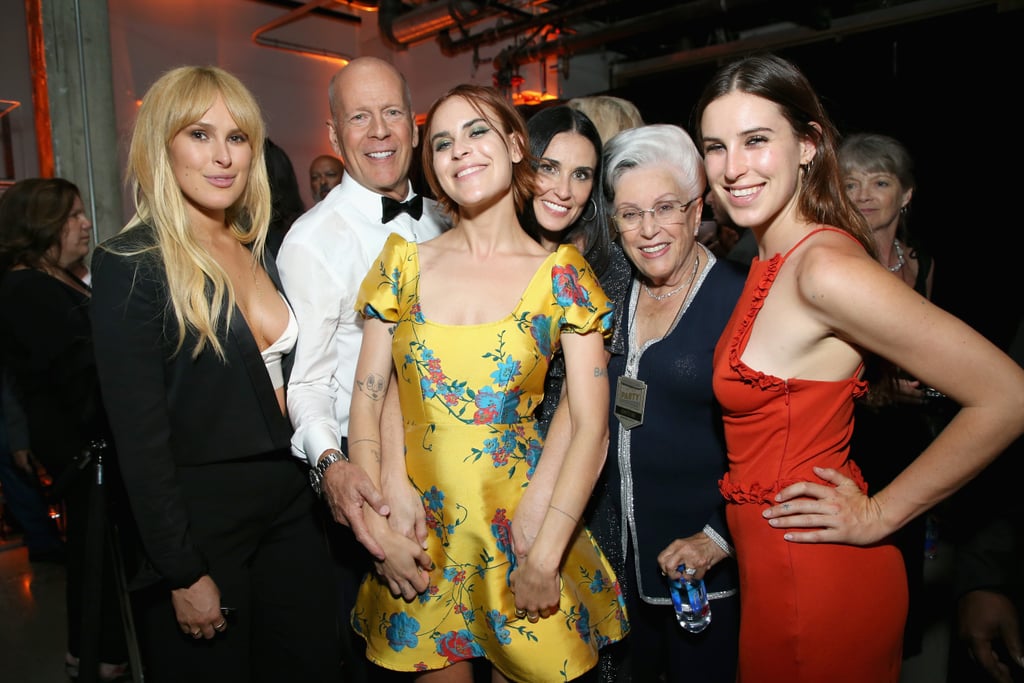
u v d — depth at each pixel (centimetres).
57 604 352
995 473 149
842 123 271
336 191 214
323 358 186
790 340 127
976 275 461
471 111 146
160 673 162
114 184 528
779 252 136
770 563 132
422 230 216
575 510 140
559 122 180
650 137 166
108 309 149
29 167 658
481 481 144
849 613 128
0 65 644
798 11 738
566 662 139
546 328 147
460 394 146
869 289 116
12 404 353
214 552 163
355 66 207
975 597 149
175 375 157
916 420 207
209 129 156
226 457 162
